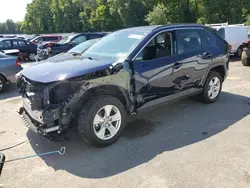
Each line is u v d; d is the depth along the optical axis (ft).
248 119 14.60
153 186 8.85
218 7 90.68
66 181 9.39
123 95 12.32
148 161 10.50
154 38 13.53
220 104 17.47
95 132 11.37
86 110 11.09
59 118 10.39
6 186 9.18
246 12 88.33
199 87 16.31
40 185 9.20
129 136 12.93
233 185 8.72
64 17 198.80
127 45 13.30
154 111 16.40
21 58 53.47
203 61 15.84
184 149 11.36
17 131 14.11
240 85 22.57
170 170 9.77
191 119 14.93
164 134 13.05
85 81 10.84
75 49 25.17
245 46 31.96
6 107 18.89
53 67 11.67
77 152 11.55
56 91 10.43
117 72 11.74
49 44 41.81
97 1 160.86
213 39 16.87
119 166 10.25
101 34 47.09
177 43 14.48
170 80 14.07
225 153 10.85
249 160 10.25
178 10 96.48
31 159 11.05
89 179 9.45
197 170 9.69
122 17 136.98
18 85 12.92
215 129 13.39
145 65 12.76
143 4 129.18
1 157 8.04
